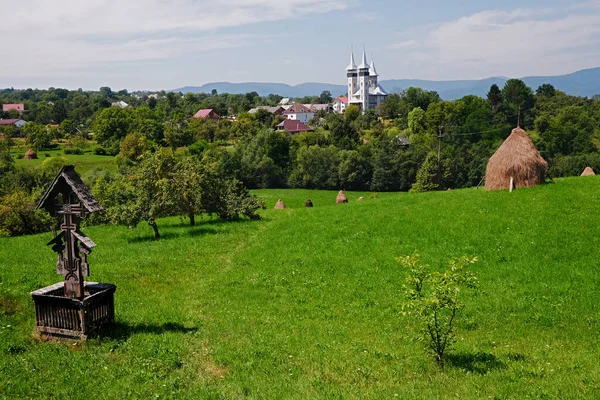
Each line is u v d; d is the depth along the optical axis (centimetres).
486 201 3069
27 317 1545
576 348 1392
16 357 1258
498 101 15388
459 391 1125
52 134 13012
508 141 3394
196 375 1229
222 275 2248
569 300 1730
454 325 1605
